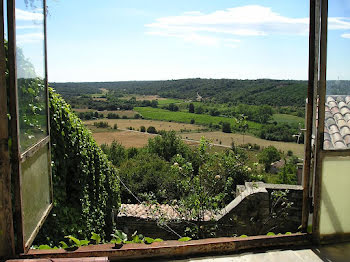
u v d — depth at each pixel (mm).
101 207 6199
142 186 10680
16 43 2221
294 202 6852
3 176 2125
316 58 2605
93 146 6027
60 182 4500
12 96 2145
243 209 6738
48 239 3945
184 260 2496
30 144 2598
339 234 2824
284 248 2717
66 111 4902
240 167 6824
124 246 2502
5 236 2176
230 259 2539
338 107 2697
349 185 2779
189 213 6367
